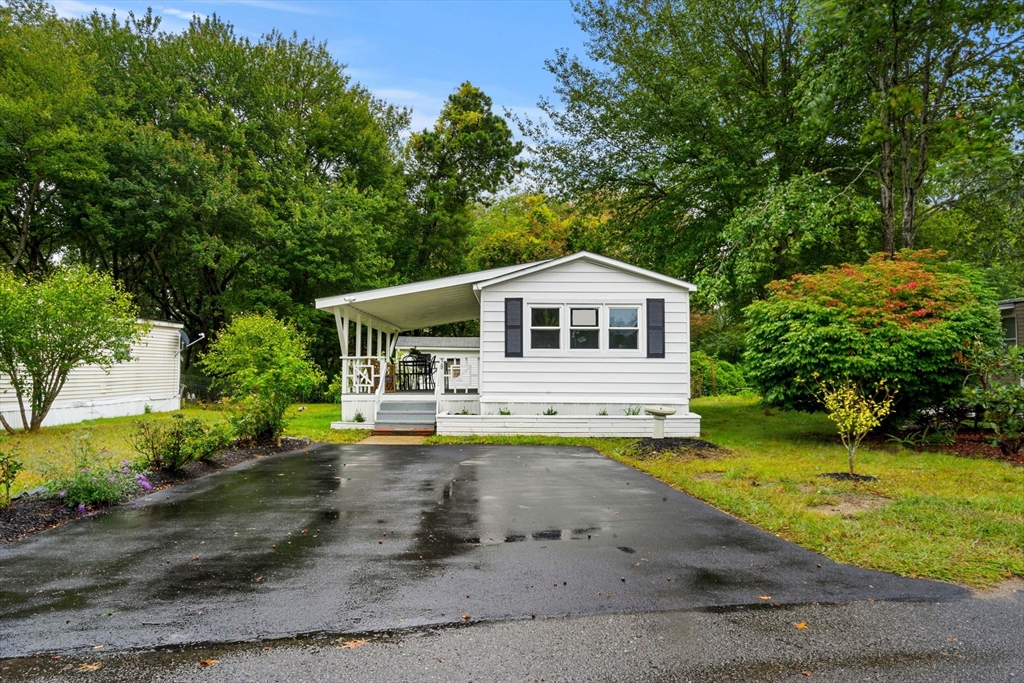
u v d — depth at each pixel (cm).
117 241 2500
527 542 546
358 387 1585
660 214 1884
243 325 1262
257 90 2772
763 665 328
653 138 1850
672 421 1326
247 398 1174
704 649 345
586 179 1970
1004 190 1524
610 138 1903
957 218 1945
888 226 1501
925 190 1792
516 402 1391
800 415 1731
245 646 349
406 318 2009
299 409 2038
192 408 2311
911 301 1142
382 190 3078
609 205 2058
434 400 1538
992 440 1032
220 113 2617
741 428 1467
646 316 1394
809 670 323
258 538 559
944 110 1458
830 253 1797
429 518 633
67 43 2356
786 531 577
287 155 2775
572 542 546
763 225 1488
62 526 604
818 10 1379
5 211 2262
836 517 614
